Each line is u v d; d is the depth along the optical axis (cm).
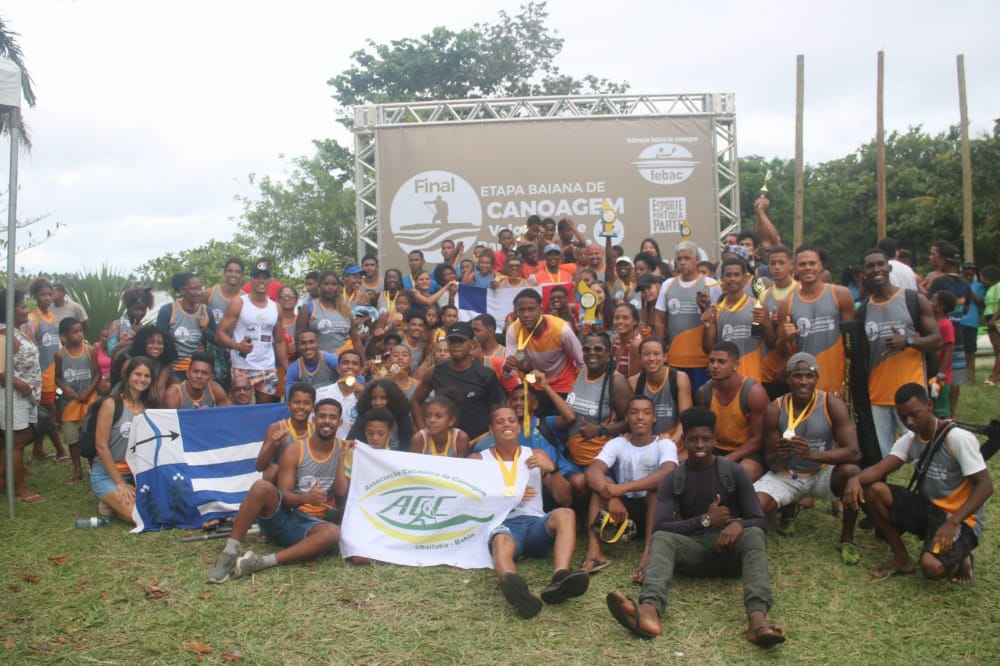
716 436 658
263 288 877
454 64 2747
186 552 631
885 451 676
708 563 547
